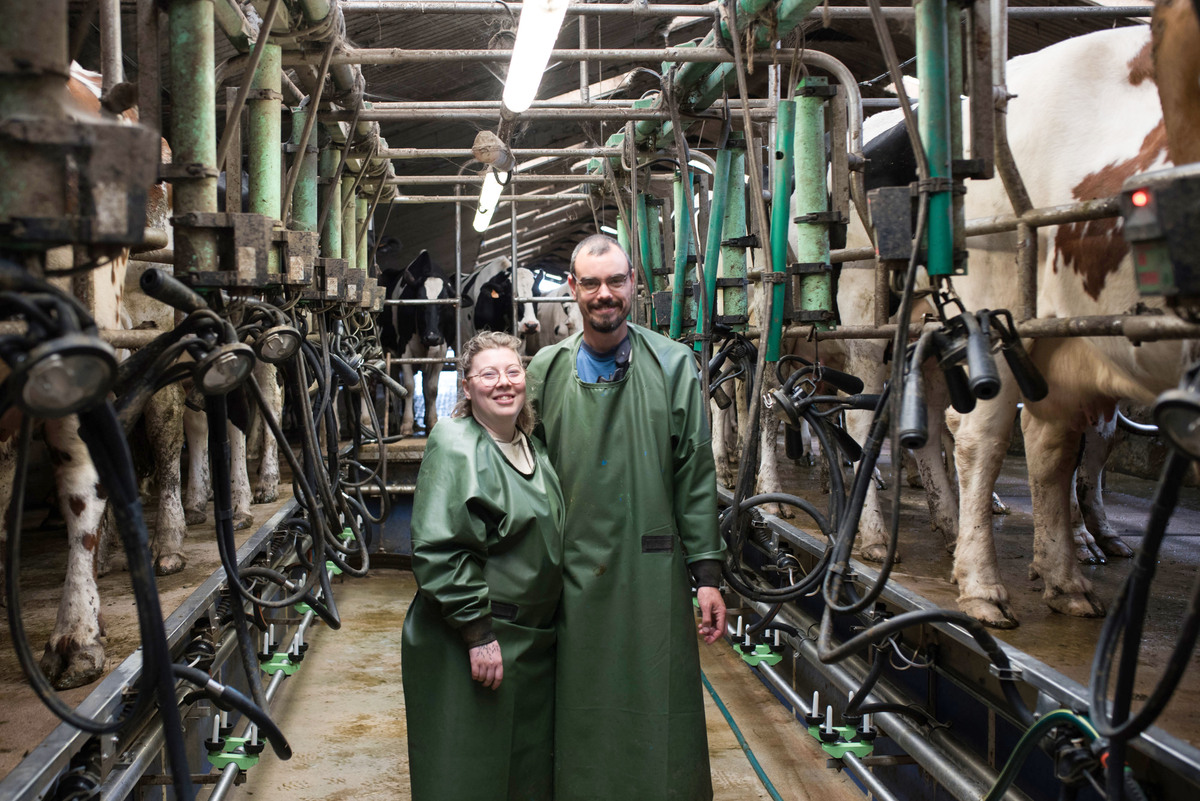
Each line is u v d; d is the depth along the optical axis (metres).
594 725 2.26
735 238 3.86
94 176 1.12
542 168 8.70
